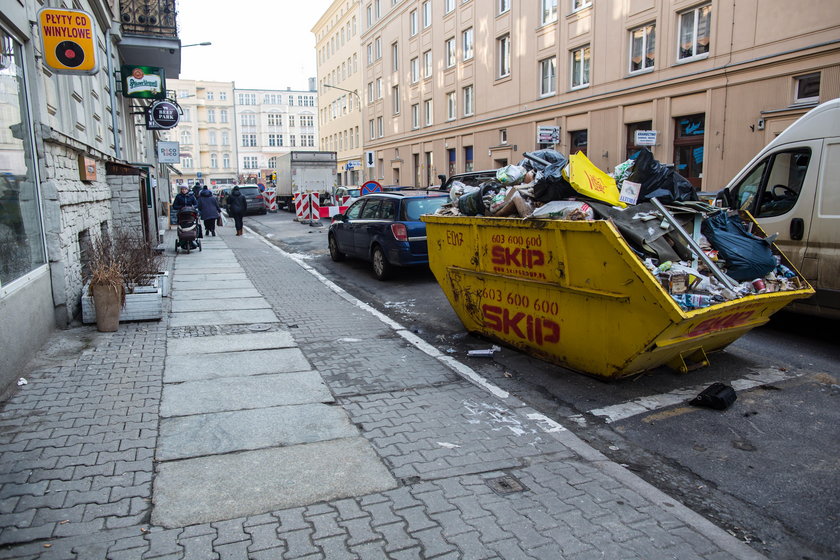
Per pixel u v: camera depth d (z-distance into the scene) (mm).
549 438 4207
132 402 4734
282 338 6875
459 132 35781
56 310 6812
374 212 11828
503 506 3270
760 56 17297
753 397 5023
